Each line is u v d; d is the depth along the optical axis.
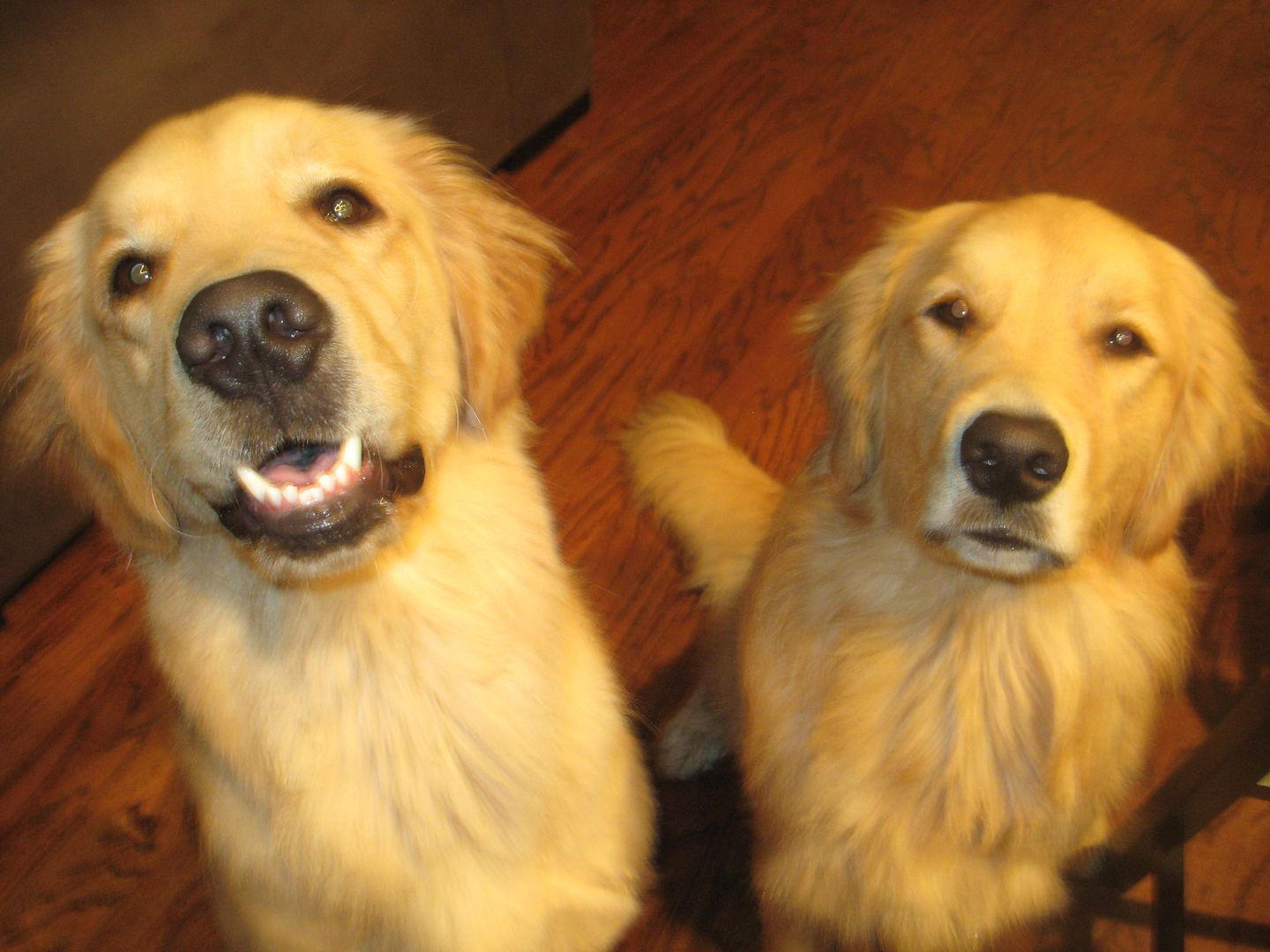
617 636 0.92
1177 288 0.58
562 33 1.32
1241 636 0.89
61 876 0.79
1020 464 0.50
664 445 0.89
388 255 0.53
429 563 0.53
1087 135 1.47
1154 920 0.67
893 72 1.58
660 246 1.28
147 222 0.49
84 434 0.54
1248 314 1.19
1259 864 0.75
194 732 0.54
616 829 0.62
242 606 0.51
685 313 1.20
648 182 1.37
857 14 1.71
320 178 0.52
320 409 0.46
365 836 0.53
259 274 0.44
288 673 0.52
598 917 0.61
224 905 0.59
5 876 0.79
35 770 0.84
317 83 1.00
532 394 1.11
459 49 1.17
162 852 0.80
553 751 0.56
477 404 0.58
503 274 0.61
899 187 1.37
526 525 0.57
